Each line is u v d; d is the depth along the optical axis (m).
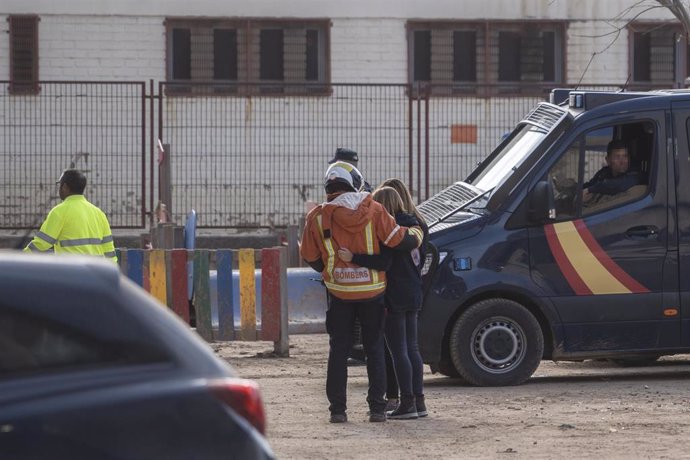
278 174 53.47
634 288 26.94
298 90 53.84
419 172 53.72
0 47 54.81
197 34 55.97
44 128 52.03
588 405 24.12
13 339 10.02
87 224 29.12
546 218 26.72
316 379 28.67
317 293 34.75
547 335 27.16
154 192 51.88
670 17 57.81
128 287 10.62
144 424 10.06
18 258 10.43
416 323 22.98
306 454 19.27
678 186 27.09
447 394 25.88
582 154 27.09
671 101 27.19
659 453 19.16
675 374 29.48
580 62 57.78
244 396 10.55
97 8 55.22
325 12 56.53
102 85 52.16
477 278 26.52
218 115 53.56
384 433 21.20
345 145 53.81
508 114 55.31
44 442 9.75
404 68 56.78
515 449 19.56
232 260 33.09
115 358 10.23
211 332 33.00
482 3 57.25
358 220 21.77
